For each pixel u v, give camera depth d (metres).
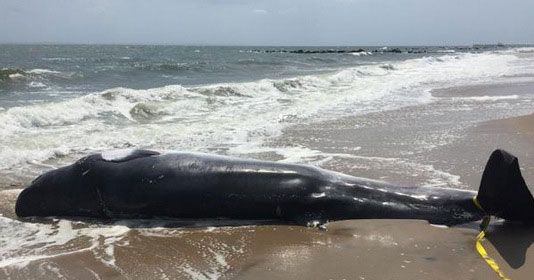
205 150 9.09
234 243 5.28
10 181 7.38
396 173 7.55
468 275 4.38
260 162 6.19
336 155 8.70
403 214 5.77
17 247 5.23
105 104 13.58
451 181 7.12
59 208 6.27
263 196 5.93
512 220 5.58
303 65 41.91
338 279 4.37
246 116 12.68
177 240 5.41
